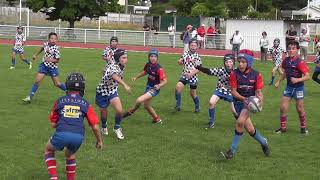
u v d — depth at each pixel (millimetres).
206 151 10367
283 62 11953
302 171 9172
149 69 12531
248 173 8984
